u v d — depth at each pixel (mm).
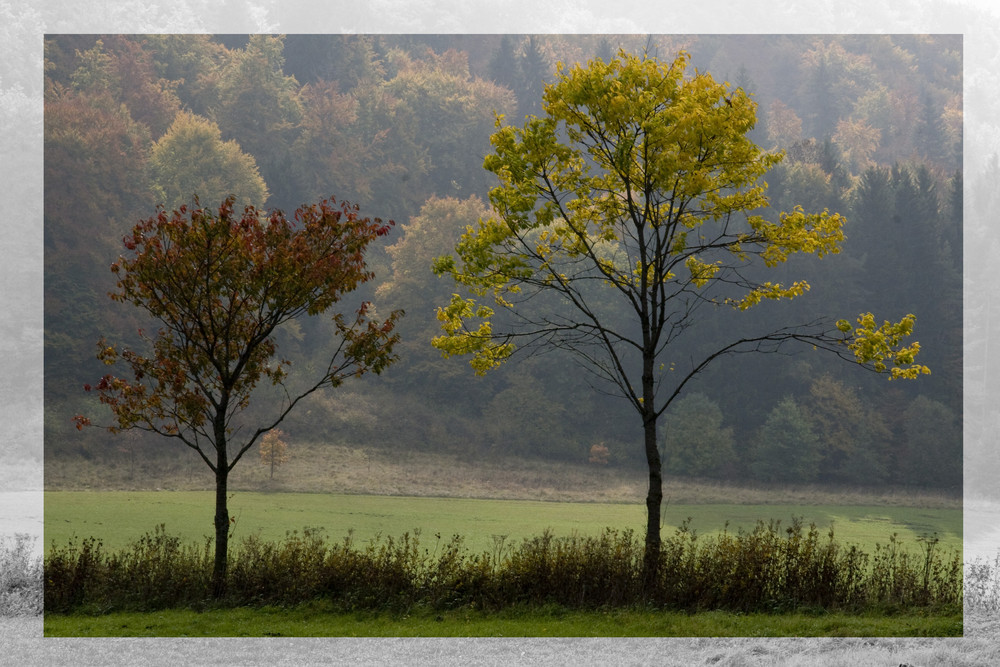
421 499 65812
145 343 80062
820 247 16297
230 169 94875
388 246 97188
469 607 13977
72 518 42688
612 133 15523
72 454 68125
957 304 86000
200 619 13281
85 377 77625
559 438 83938
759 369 84250
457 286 93375
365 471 73562
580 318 85625
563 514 59875
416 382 90875
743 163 15422
